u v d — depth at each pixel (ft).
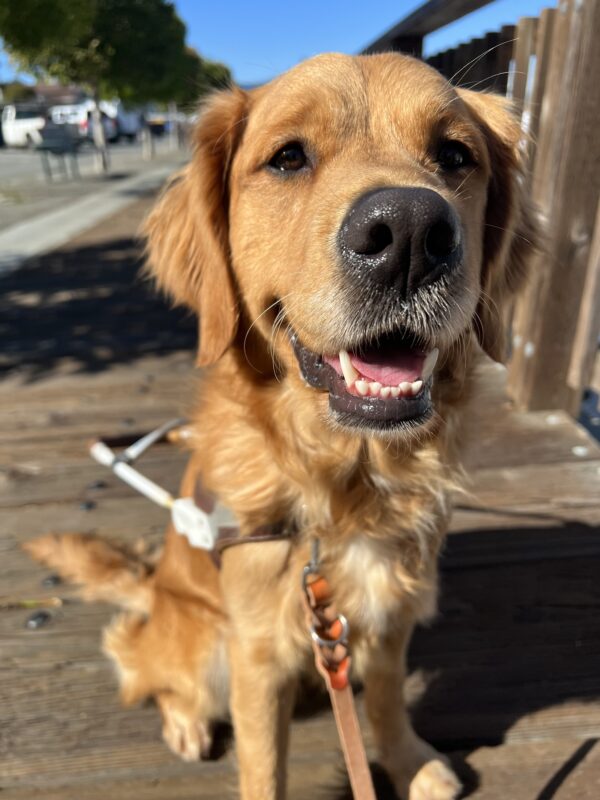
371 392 0.86
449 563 1.41
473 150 1.00
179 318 3.34
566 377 2.01
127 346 2.90
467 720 1.08
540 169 1.87
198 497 1.06
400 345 0.88
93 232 5.87
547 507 1.58
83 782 1.00
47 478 1.80
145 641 1.17
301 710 1.14
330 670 0.89
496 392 2.20
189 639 1.10
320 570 0.98
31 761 1.03
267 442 0.99
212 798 0.98
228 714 1.14
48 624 1.29
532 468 1.74
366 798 0.84
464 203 0.97
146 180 10.07
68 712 1.12
